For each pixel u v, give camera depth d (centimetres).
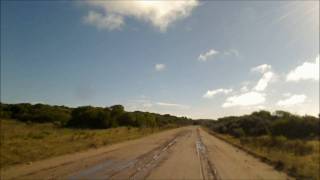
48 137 3706
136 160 2123
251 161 2375
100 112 7488
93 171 1585
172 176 1534
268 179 1581
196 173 1659
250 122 7719
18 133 4191
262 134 6862
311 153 3328
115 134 5053
